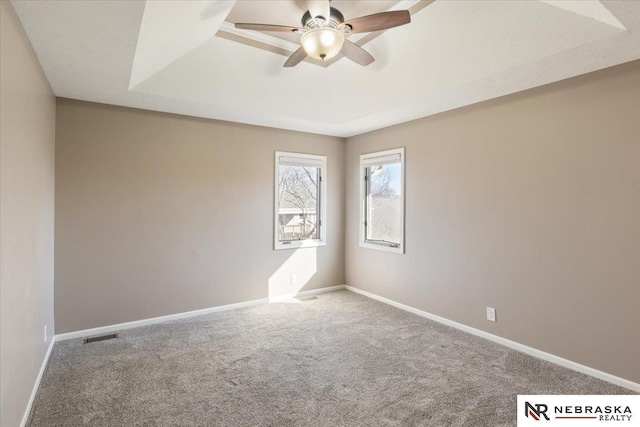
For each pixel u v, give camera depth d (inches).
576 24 83.0
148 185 149.6
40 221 102.3
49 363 113.2
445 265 151.1
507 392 97.1
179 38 94.9
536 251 119.5
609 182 102.0
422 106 143.4
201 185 162.6
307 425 83.0
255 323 152.3
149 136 149.6
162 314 153.7
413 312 166.6
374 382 102.7
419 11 96.7
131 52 91.5
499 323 130.8
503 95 128.3
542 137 117.6
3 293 66.9
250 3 95.3
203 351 123.7
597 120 104.3
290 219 194.5
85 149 136.3
